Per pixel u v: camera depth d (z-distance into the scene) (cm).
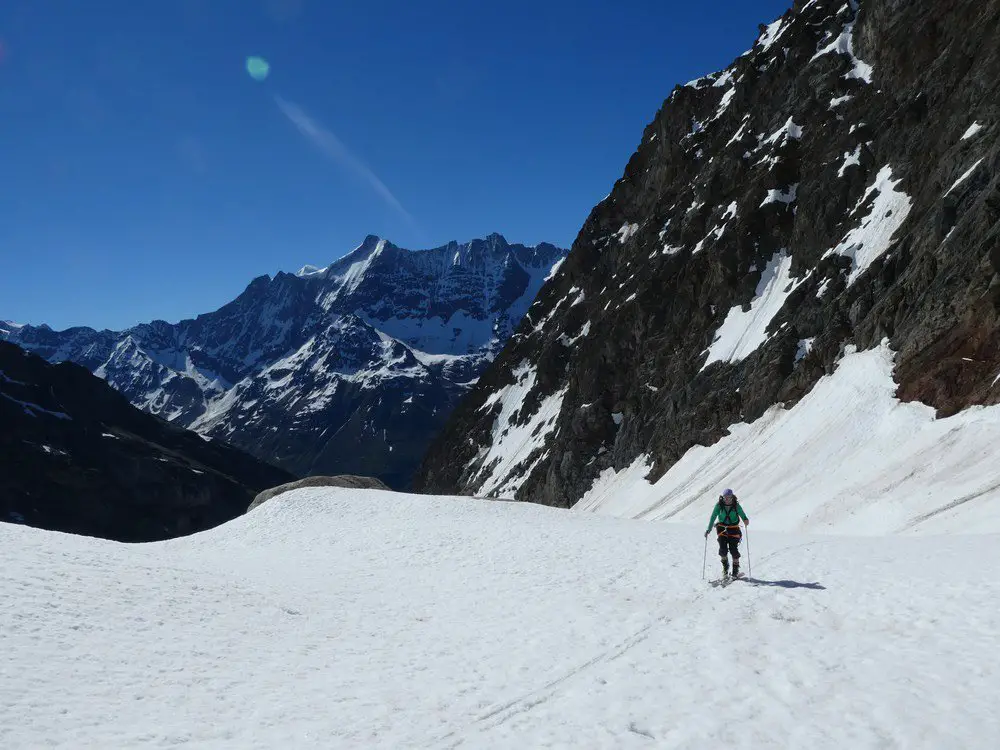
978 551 1942
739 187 10356
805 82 9981
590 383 11988
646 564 2302
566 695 1044
